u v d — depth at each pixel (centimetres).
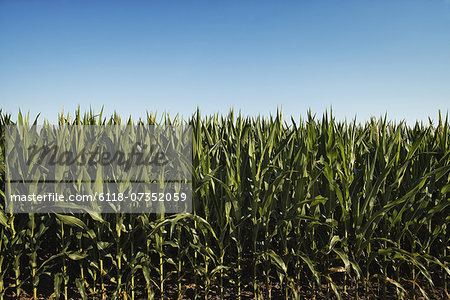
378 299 295
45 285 315
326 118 303
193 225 292
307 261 264
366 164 286
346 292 306
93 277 287
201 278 293
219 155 329
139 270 324
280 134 322
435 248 316
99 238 280
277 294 301
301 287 315
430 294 304
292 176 298
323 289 311
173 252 328
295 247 290
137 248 303
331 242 268
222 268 279
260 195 303
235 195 285
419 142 276
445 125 304
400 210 278
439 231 286
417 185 258
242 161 298
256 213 296
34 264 286
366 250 302
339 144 287
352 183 293
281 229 291
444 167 264
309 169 279
